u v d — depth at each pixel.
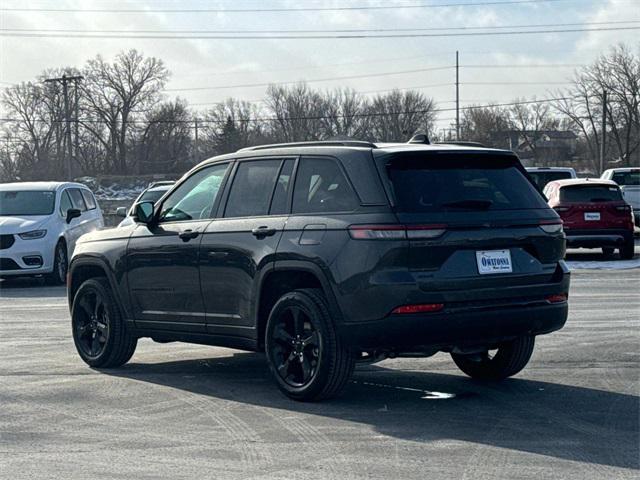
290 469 5.71
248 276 7.73
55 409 7.42
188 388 8.19
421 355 7.54
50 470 5.75
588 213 21.61
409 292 6.79
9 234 18.16
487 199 7.27
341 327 7.06
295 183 7.66
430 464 5.79
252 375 8.77
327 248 7.11
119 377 8.72
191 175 8.72
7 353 10.08
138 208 8.66
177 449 6.20
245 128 81.94
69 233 19.23
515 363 8.10
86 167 81.19
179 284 8.41
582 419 6.93
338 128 74.44
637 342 10.29
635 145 74.88
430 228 6.89
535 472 5.60
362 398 7.68
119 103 82.06
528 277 7.27
